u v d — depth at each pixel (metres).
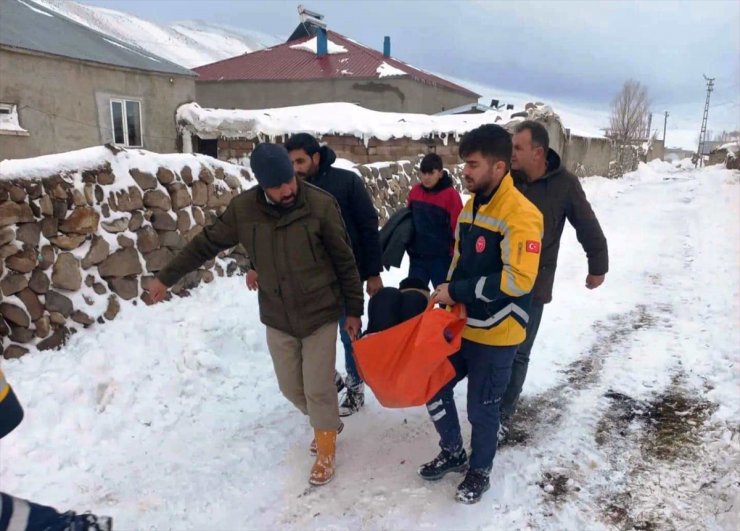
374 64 23.52
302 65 24.20
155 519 2.61
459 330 2.59
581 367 4.30
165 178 4.74
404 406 2.72
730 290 6.13
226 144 13.10
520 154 2.99
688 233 10.27
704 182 23.36
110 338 3.93
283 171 2.49
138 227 4.47
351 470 3.01
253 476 2.95
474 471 2.74
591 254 3.17
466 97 27.61
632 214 13.18
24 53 12.68
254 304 4.93
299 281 2.73
